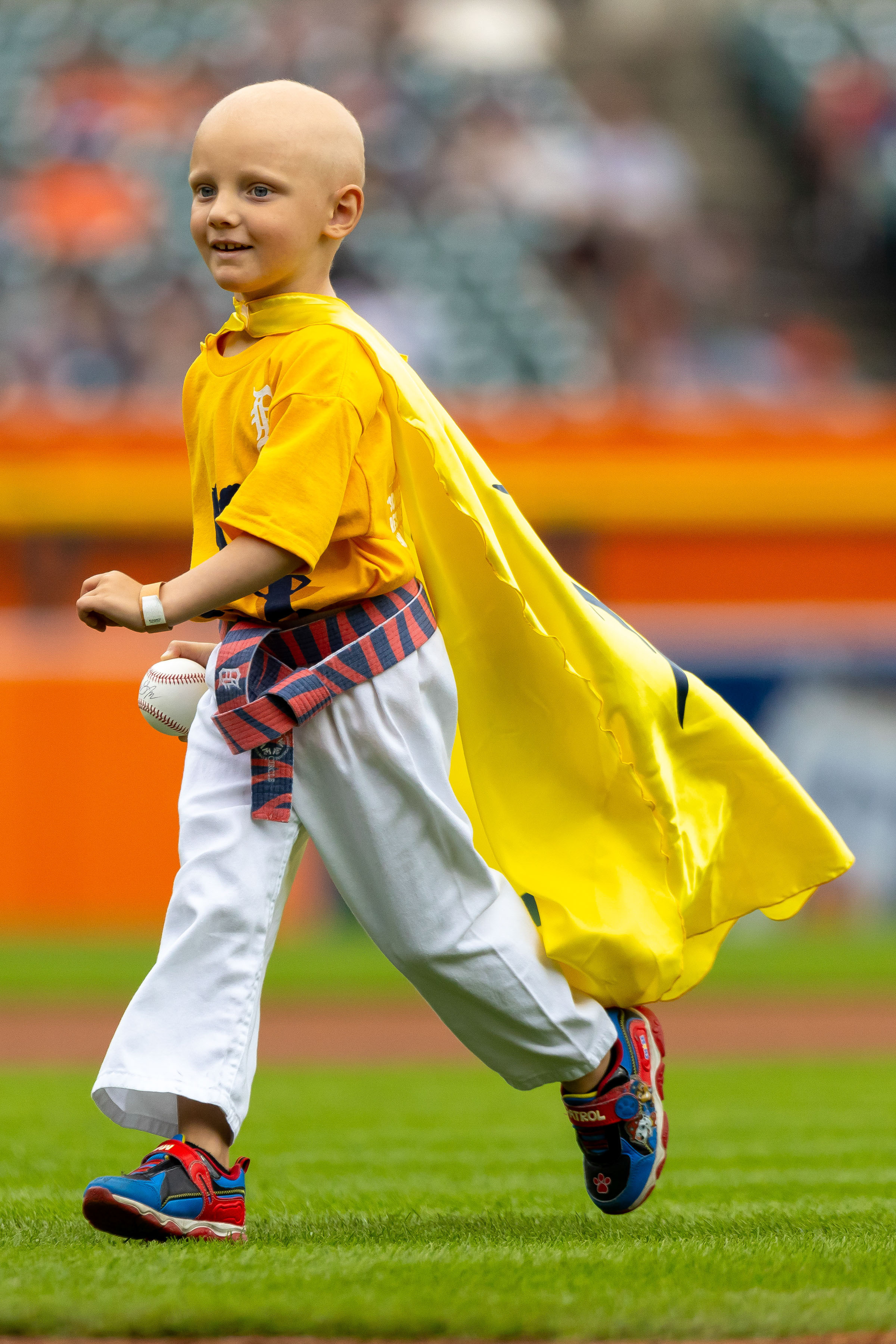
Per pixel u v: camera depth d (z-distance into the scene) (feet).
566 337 241.76
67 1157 46.50
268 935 30.19
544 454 165.58
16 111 269.03
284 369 30.17
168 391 216.33
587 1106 32.63
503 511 31.89
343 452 29.48
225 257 30.81
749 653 156.46
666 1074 75.15
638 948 31.76
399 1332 22.00
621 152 279.08
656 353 249.55
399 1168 44.39
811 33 315.37
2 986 114.83
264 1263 26.50
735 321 261.85
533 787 32.71
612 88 312.09
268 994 116.37
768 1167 44.14
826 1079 72.84
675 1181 41.09
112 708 153.28
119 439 161.89
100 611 28.99
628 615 156.35
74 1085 71.82
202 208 31.27
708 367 248.11
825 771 156.25
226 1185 29.58
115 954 131.95
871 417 167.94
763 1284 25.18
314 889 153.28
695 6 330.95
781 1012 109.19
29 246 239.71
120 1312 22.29
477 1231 32.24
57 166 256.11
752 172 297.12
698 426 166.61
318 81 278.67
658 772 32.37
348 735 29.96
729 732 33.35
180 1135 29.76
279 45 290.35
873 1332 22.38
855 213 279.08
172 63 283.59
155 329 225.56
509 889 31.89
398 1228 32.65
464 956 30.81
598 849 32.45
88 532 163.63
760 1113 58.90
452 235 253.44
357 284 242.78
